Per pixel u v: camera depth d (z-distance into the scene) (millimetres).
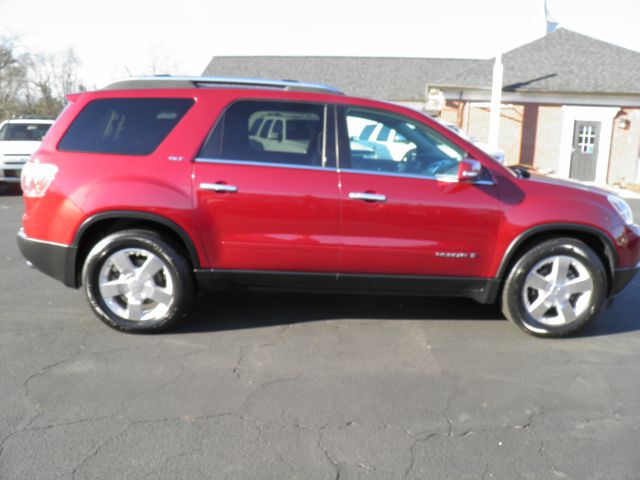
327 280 4355
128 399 3342
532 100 21734
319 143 4273
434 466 2766
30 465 2699
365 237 4238
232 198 4168
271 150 4262
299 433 3025
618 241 4359
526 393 3525
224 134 4258
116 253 4242
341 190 4191
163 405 3283
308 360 3941
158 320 4301
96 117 4328
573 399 3459
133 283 4266
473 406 3350
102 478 2619
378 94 32000
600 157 21734
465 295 4480
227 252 4262
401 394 3479
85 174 4195
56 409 3209
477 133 22328
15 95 44125
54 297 5199
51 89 45531
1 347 4047
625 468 2775
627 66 22438
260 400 3369
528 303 4406
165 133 4262
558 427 3137
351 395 3455
